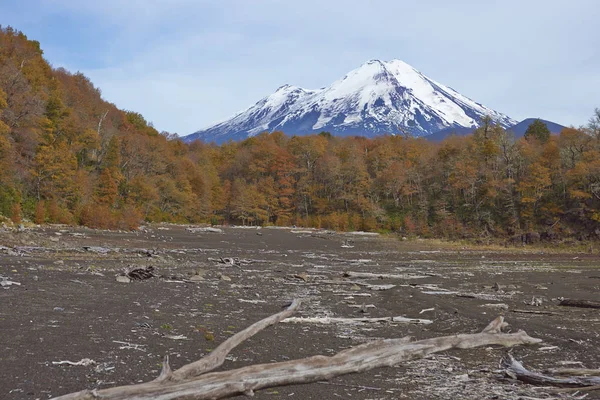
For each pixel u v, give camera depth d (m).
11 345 8.17
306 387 6.98
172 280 18.75
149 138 101.38
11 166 49.16
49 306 11.72
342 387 7.07
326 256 39.22
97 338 9.08
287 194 104.19
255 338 10.26
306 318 12.70
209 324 11.38
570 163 79.69
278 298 16.64
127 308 12.41
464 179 84.81
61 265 19.83
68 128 73.19
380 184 99.12
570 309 15.97
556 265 34.19
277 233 68.06
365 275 25.02
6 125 49.22
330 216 93.19
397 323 13.06
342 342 10.38
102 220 51.72
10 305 11.38
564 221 72.56
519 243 67.75
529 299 18.19
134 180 80.06
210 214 100.50
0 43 78.38
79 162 74.94
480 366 8.61
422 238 71.19
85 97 99.00
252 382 6.51
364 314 14.38
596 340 10.99
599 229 67.88
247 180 113.75
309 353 9.20
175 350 8.75
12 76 58.91
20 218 43.38
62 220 51.00
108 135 84.25
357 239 62.97
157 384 5.93
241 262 29.50
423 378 7.73
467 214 83.38
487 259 39.31
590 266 33.44
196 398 5.95
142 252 29.17
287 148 118.44
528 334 11.55
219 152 139.00
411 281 23.81
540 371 8.15
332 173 100.88
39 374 6.81
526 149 86.81
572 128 93.00
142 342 9.11
